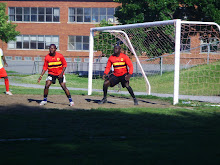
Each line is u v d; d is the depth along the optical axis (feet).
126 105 45.91
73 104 44.32
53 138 24.50
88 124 30.22
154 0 102.73
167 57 102.99
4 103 44.78
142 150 21.01
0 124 29.84
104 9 198.18
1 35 157.07
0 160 18.66
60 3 200.85
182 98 58.13
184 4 107.24
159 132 26.91
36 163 18.10
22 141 23.50
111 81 46.65
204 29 100.07
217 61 85.61
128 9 105.50
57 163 18.06
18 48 206.39
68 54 202.49
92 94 61.93
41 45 204.95
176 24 47.91
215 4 102.32
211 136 25.40
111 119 32.99
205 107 44.70
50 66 43.83
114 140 23.95
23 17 204.95
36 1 202.18
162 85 79.51
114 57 46.09
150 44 76.54
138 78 88.28
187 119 33.47
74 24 200.95
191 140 24.04
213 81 76.02
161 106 45.73
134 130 27.66
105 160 18.66
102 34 85.51
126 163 18.03
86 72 132.87
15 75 115.96
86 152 20.49
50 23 202.69
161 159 18.85
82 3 198.80
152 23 52.54
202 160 18.65
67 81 100.63
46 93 44.34
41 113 36.35
